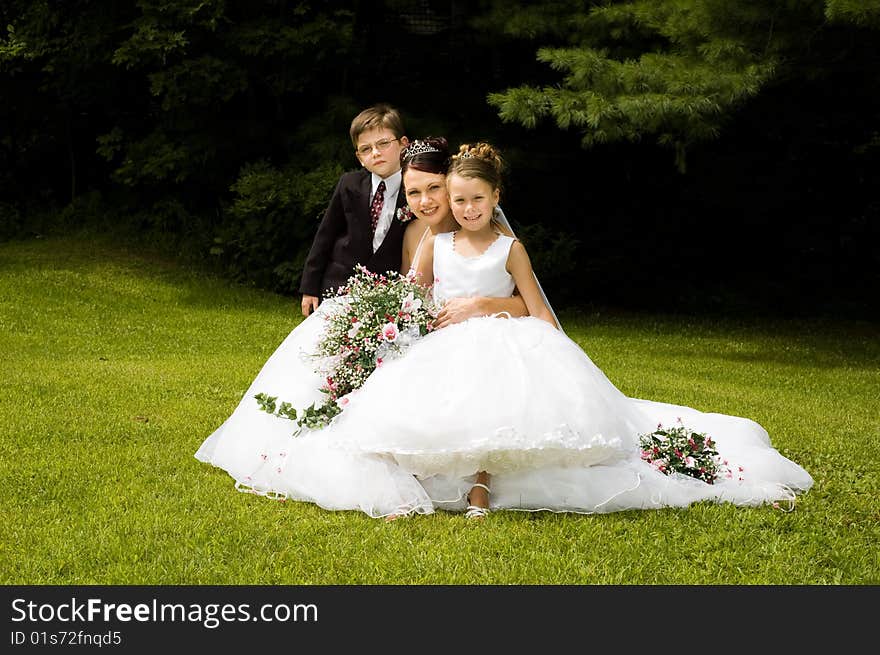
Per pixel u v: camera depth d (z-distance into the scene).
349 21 14.84
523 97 10.89
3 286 12.20
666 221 16.03
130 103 15.96
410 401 4.19
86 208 15.99
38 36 14.82
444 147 4.80
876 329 13.80
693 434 4.63
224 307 12.55
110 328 10.87
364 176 5.21
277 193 13.38
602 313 14.50
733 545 3.90
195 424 5.96
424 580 3.50
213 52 14.25
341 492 4.25
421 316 4.62
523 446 4.05
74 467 4.82
